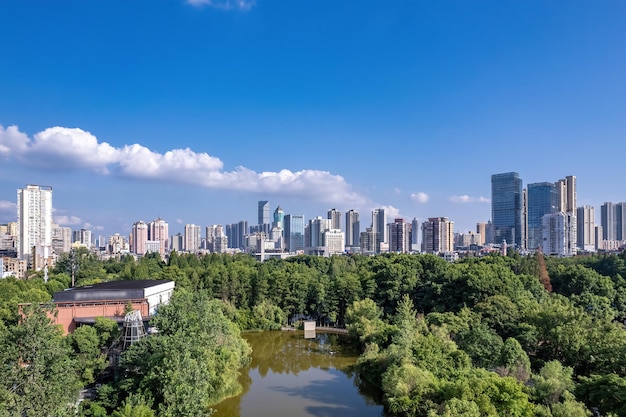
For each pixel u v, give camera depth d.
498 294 102.00
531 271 138.38
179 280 144.38
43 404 42.62
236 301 145.00
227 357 75.25
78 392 51.69
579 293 122.25
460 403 50.19
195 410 52.88
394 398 60.59
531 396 55.50
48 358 46.09
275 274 144.88
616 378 53.06
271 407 72.31
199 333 69.00
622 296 115.81
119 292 92.56
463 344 77.75
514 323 89.00
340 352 108.38
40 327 46.22
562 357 75.88
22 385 43.12
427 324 94.25
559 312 82.12
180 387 52.72
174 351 56.41
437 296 118.44
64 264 179.25
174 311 70.44
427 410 55.94
